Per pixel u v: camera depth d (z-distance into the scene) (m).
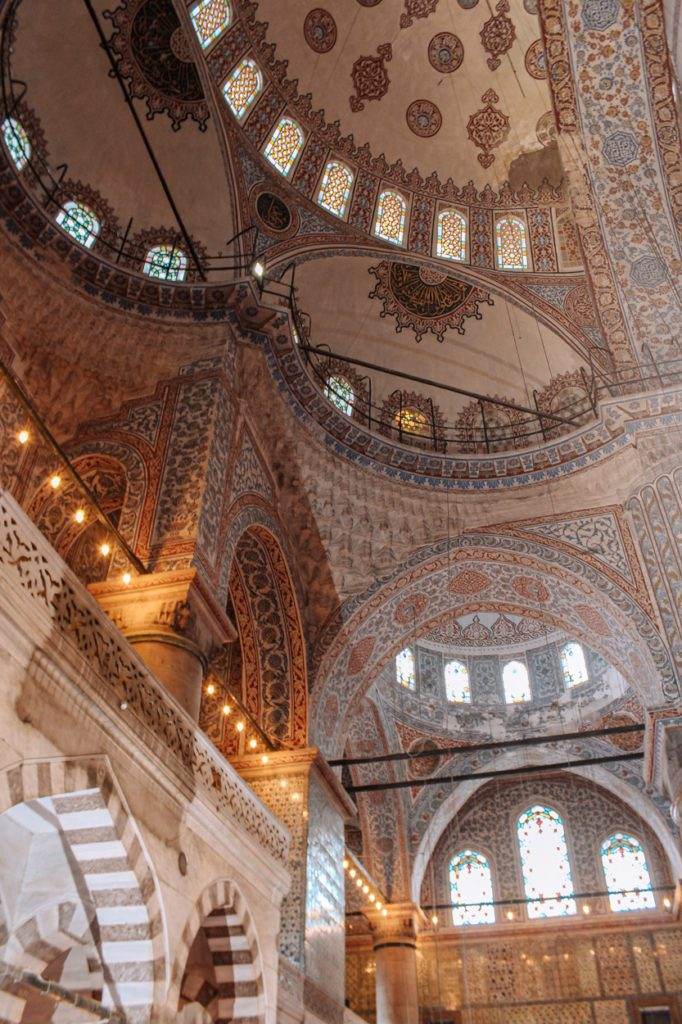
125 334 10.09
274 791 10.67
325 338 12.84
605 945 16.34
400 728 16.86
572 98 9.22
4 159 9.34
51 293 9.72
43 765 4.76
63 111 10.33
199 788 6.41
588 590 11.60
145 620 8.02
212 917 6.80
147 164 11.09
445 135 13.27
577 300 12.46
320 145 12.65
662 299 10.12
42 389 9.79
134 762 5.65
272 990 7.15
